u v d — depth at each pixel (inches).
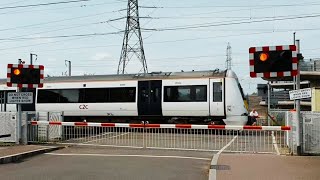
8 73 606.2
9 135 604.4
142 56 1515.7
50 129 683.4
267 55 481.7
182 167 429.4
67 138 700.7
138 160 476.1
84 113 1031.0
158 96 963.3
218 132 696.4
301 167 415.8
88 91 1030.4
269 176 371.9
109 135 710.5
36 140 650.8
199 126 565.9
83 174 391.2
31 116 653.9
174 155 516.7
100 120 1031.6
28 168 427.2
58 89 1058.1
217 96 919.7
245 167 415.8
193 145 617.0
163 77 967.6
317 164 432.1
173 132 692.1
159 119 975.0
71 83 1048.2
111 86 1010.1
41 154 528.1
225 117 916.6
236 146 605.9
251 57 488.4
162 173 395.9
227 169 405.1
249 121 951.6
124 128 749.3
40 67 621.6
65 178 372.5
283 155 498.9
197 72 954.1
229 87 914.7
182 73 964.6
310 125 498.0
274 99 2409.0
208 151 554.6
